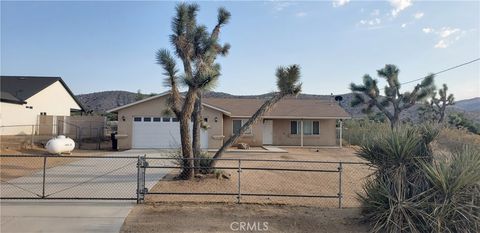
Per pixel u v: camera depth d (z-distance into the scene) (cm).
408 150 705
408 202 653
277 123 2816
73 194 969
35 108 2998
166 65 1109
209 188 1073
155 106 2394
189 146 1166
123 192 1002
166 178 1216
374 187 721
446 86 3409
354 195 1070
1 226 671
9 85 3122
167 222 707
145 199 897
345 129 3241
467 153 696
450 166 682
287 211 807
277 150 2333
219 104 2909
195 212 780
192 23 1159
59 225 682
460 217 633
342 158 2017
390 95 2608
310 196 882
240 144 2453
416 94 2522
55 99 3372
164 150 2239
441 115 3406
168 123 2405
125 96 7856
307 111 2828
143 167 888
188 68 1139
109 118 4294
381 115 3891
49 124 2948
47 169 1408
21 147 2000
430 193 661
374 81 2627
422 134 761
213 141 2433
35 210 780
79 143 2608
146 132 2391
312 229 683
